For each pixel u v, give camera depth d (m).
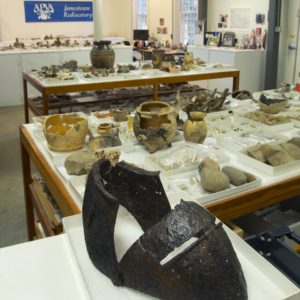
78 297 0.94
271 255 1.40
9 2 8.12
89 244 1.02
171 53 7.38
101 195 0.98
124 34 9.93
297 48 6.57
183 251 0.87
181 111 2.52
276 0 6.43
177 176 1.72
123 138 2.17
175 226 0.90
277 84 7.01
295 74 6.71
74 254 1.08
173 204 1.31
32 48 7.37
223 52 7.03
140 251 0.90
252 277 0.96
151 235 0.91
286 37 6.72
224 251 0.88
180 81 4.74
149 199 1.17
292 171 1.78
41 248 1.13
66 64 4.97
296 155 1.84
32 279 1.00
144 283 0.91
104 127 2.21
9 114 6.32
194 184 1.64
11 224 2.96
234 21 7.61
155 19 9.70
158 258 0.88
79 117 2.14
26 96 5.24
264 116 2.50
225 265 0.86
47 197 2.17
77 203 1.48
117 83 4.34
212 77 4.96
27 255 1.09
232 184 1.62
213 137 2.24
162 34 9.55
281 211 2.28
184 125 2.12
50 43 7.98
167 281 0.87
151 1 9.68
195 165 1.79
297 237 1.46
